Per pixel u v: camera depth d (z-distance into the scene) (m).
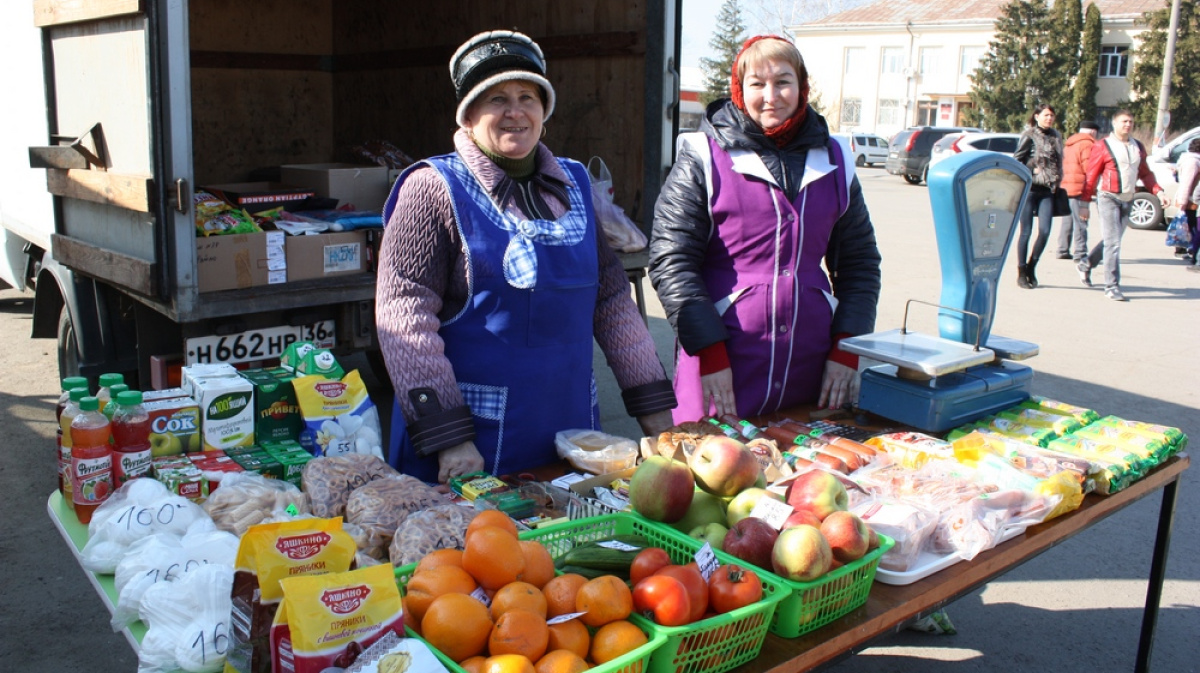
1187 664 3.18
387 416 5.22
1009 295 9.20
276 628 1.25
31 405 5.23
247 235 3.84
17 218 5.23
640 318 2.54
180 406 2.02
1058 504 2.03
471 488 1.99
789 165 2.74
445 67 6.39
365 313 4.17
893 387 2.51
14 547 3.64
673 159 4.83
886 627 1.67
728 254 2.79
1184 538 4.11
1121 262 11.42
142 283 3.62
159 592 1.46
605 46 5.02
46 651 3.00
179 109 3.42
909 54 45.91
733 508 1.76
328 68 7.38
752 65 2.67
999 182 2.47
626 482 2.04
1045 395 6.03
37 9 4.26
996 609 3.52
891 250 12.03
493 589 1.42
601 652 1.34
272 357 3.97
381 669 1.21
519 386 2.26
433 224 2.15
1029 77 41.03
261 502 1.78
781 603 1.56
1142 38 38.59
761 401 2.81
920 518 1.82
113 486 1.88
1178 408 5.83
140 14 3.38
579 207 2.34
